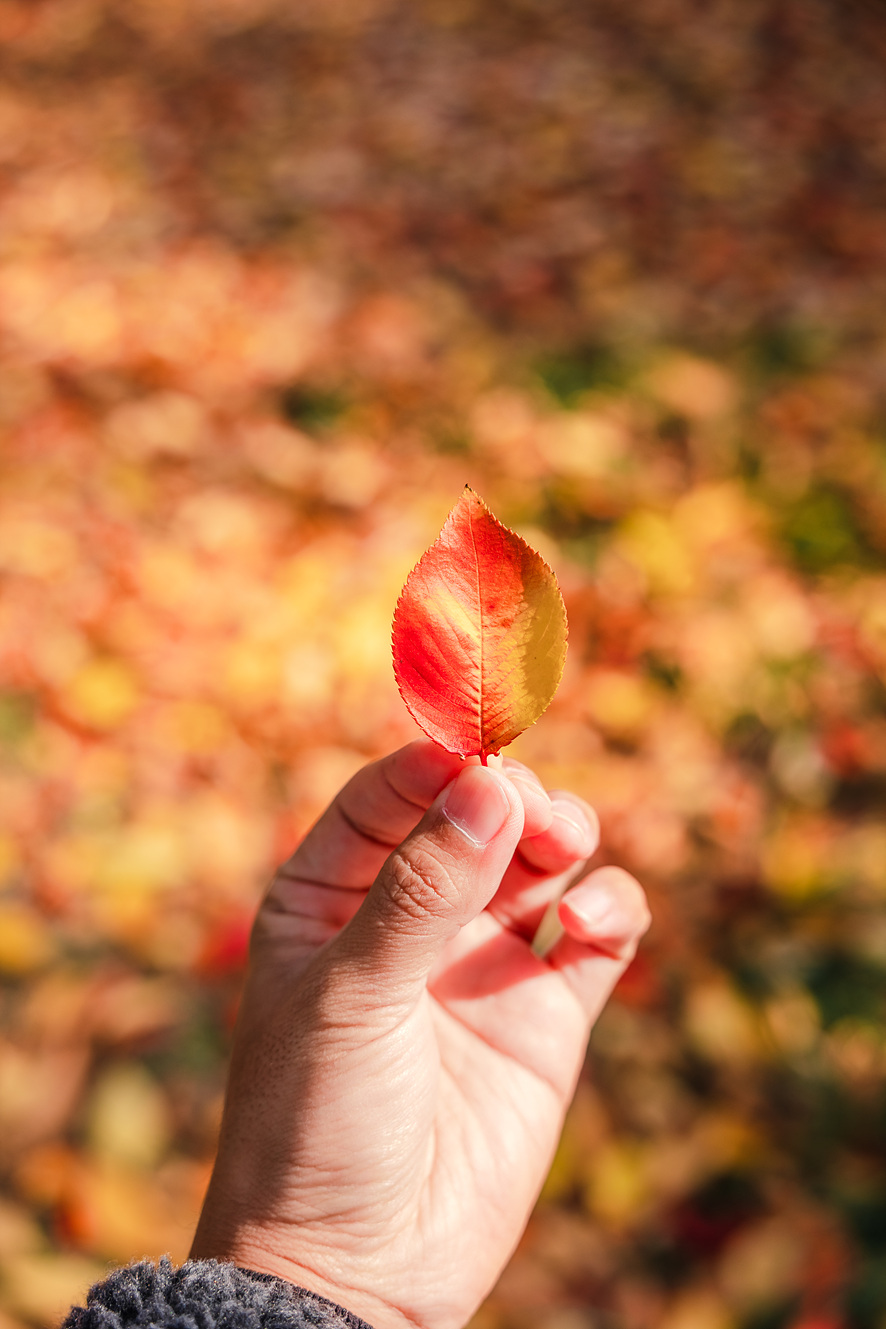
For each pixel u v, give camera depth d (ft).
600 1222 1.88
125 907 2.29
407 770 1.43
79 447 3.16
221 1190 1.33
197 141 4.51
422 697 1.15
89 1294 1.20
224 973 2.19
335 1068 1.32
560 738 2.47
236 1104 1.36
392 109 4.58
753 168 4.10
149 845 2.36
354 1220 1.34
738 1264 1.83
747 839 2.30
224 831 2.38
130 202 4.18
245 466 3.11
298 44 5.11
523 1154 1.47
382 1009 1.32
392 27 5.14
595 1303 1.82
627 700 2.51
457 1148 1.44
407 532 2.90
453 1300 1.37
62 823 2.42
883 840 2.25
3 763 2.50
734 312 3.51
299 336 3.51
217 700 2.59
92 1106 2.02
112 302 3.67
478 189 4.12
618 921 1.54
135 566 2.87
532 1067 1.53
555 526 2.87
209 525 2.95
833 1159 1.91
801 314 3.46
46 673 2.65
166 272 3.80
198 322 3.58
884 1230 1.84
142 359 3.44
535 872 1.57
